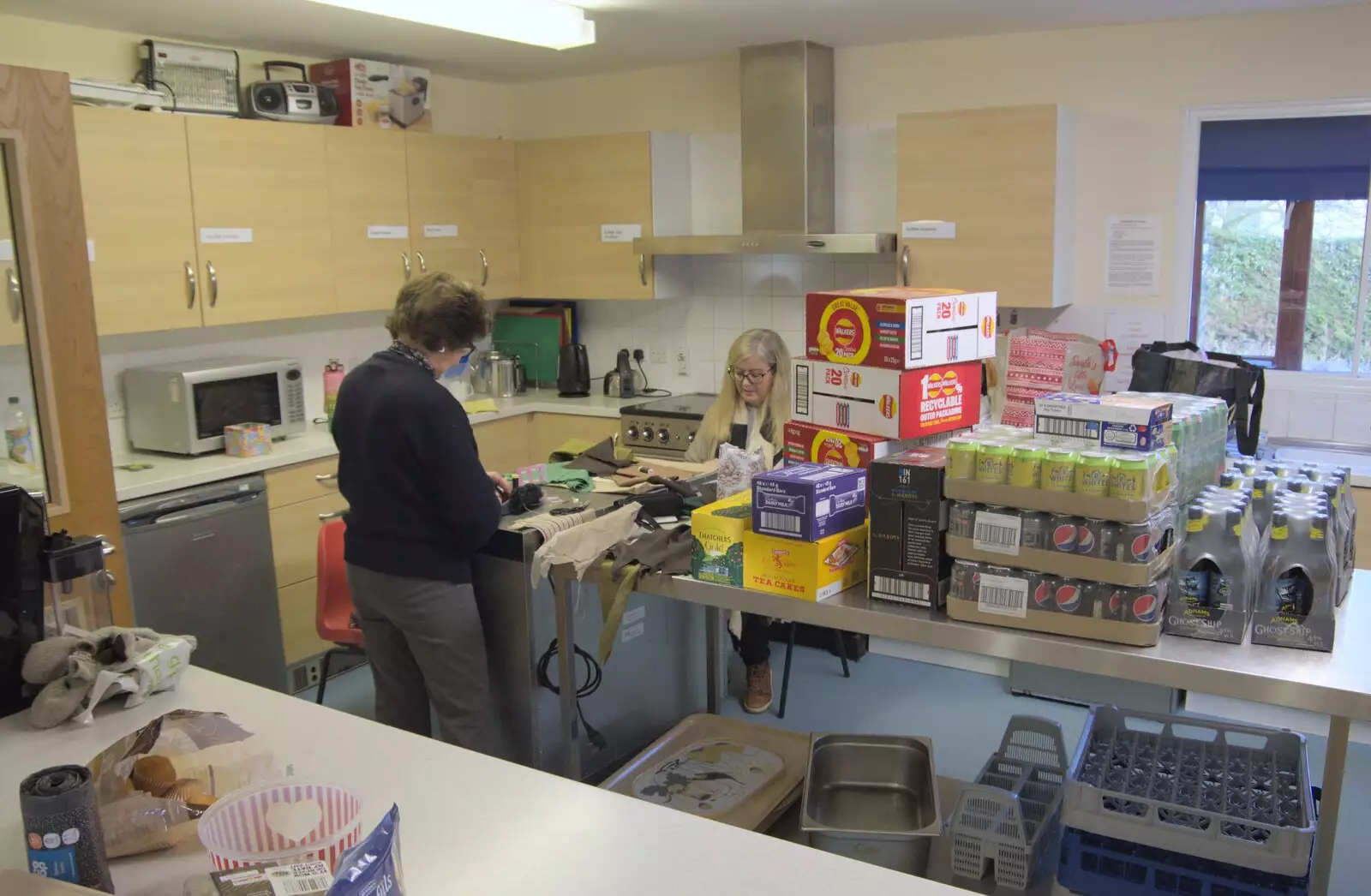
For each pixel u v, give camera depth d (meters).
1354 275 3.92
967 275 4.00
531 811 1.46
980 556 1.95
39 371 2.41
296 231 4.07
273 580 3.82
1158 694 3.59
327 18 3.61
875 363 2.28
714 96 4.80
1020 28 4.03
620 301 5.28
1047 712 3.68
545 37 3.44
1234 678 1.71
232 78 3.95
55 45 3.63
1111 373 4.12
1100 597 1.84
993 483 1.91
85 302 2.48
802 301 4.77
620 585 2.38
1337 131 3.83
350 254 4.30
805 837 2.44
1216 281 4.16
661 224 4.76
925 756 2.51
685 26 3.92
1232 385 3.49
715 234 4.93
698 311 5.05
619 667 3.14
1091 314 4.18
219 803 1.30
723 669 3.74
